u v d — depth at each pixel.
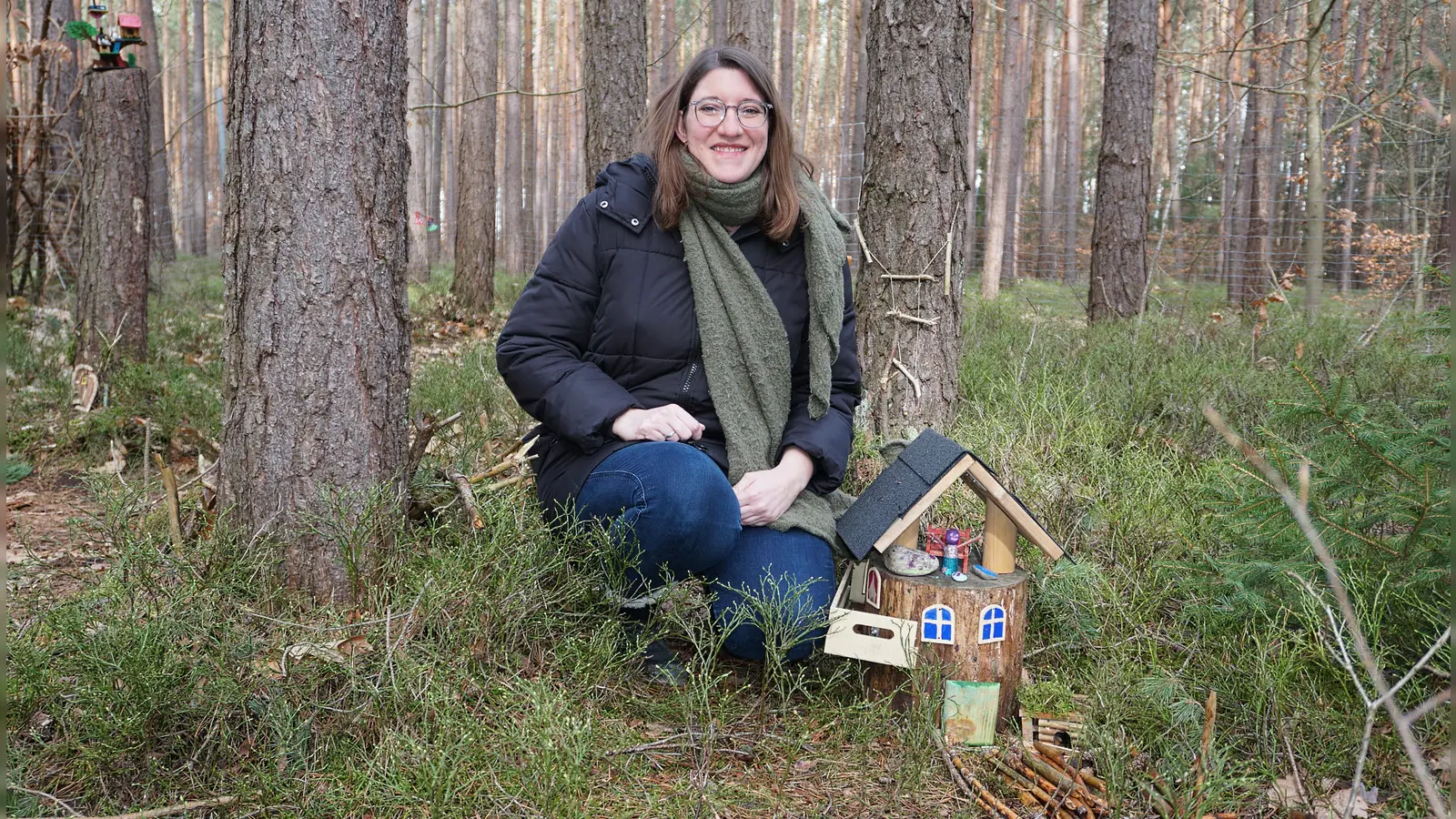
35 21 8.63
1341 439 2.25
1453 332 2.14
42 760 1.86
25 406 4.62
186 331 6.94
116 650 1.88
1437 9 5.02
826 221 2.55
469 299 11.81
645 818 1.88
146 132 5.30
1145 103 7.99
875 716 2.21
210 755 1.89
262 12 2.39
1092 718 2.16
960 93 3.84
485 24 12.83
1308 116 3.36
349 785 1.88
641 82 8.02
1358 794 1.92
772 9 11.45
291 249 2.43
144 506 2.79
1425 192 7.91
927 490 2.27
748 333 2.43
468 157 11.80
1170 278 10.91
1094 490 3.17
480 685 2.14
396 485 2.61
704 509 2.27
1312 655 2.23
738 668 2.59
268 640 2.13
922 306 3.89
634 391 2.50
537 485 2.58
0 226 3.85
